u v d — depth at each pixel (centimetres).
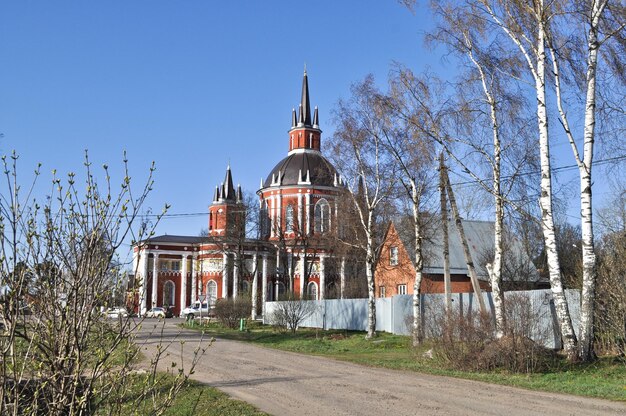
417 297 2736
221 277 7638
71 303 550
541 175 2061
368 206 3228
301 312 4272
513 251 3950
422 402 1253
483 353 1842
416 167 2778
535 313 2139
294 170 7525
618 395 1338
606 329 1953
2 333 507
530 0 2017
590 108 1973
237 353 2500
